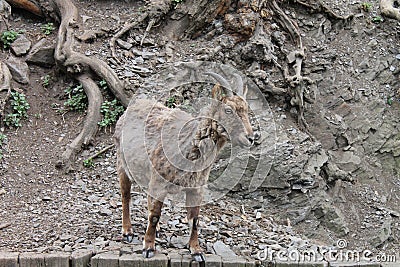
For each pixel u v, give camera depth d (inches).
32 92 269.0
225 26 291.4
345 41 318.0
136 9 299.6
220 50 283.9
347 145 284.4
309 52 304.8
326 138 283.0
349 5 331.9
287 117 279.7
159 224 198.4
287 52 291.3
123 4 302.8
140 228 196.2
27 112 260.7
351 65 309.6
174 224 201.0
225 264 175.6
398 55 322.3
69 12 286.4
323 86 297.6
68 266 173.6
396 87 315.3
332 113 290.8
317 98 293.1
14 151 243.4
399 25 329.7
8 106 257.8
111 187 229.6
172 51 283.6
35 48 279.9
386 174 292.5
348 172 276.2
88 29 282.8
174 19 294.7
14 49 277.7
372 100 301.6
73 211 210.7
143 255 174.6
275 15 299.9
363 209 268.7
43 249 180.7
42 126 256.7
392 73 317.7
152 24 288.7
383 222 262.2
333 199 263.6
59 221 202.5
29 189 226.5
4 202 217.8
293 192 250.1
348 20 322.0
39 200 219.6
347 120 291.9
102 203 217.3
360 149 289.0
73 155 241.3
